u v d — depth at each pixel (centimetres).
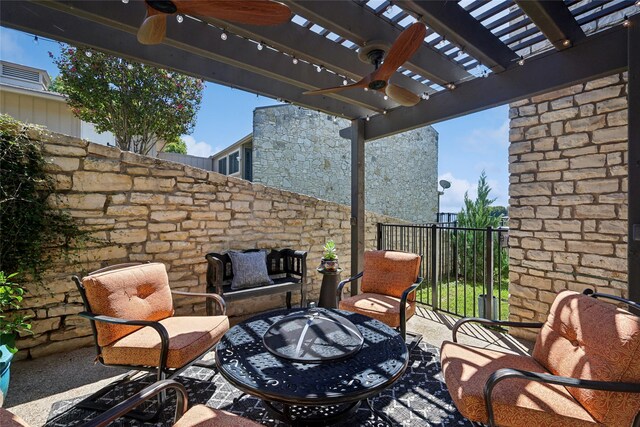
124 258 335
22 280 280
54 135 295
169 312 264
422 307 454
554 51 259
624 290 286
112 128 568
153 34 187
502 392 156
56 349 298
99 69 520
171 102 596
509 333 353
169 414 209
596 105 303
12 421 119
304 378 162
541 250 338
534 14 212
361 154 445
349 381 160
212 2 165
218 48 258
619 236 290
